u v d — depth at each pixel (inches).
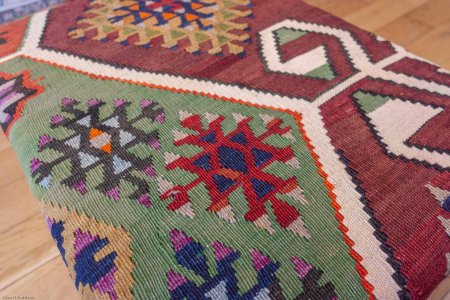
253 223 25.0
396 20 48.4
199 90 34.7
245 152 29.3
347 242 23.9
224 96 34.0
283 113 32.2
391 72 35.4
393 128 30.5
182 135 30.8
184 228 25.0
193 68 36.9
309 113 32.1
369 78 34.9
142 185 27.4
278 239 24.2
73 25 43.3
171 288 22.3
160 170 28.3
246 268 22.9
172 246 24.2
